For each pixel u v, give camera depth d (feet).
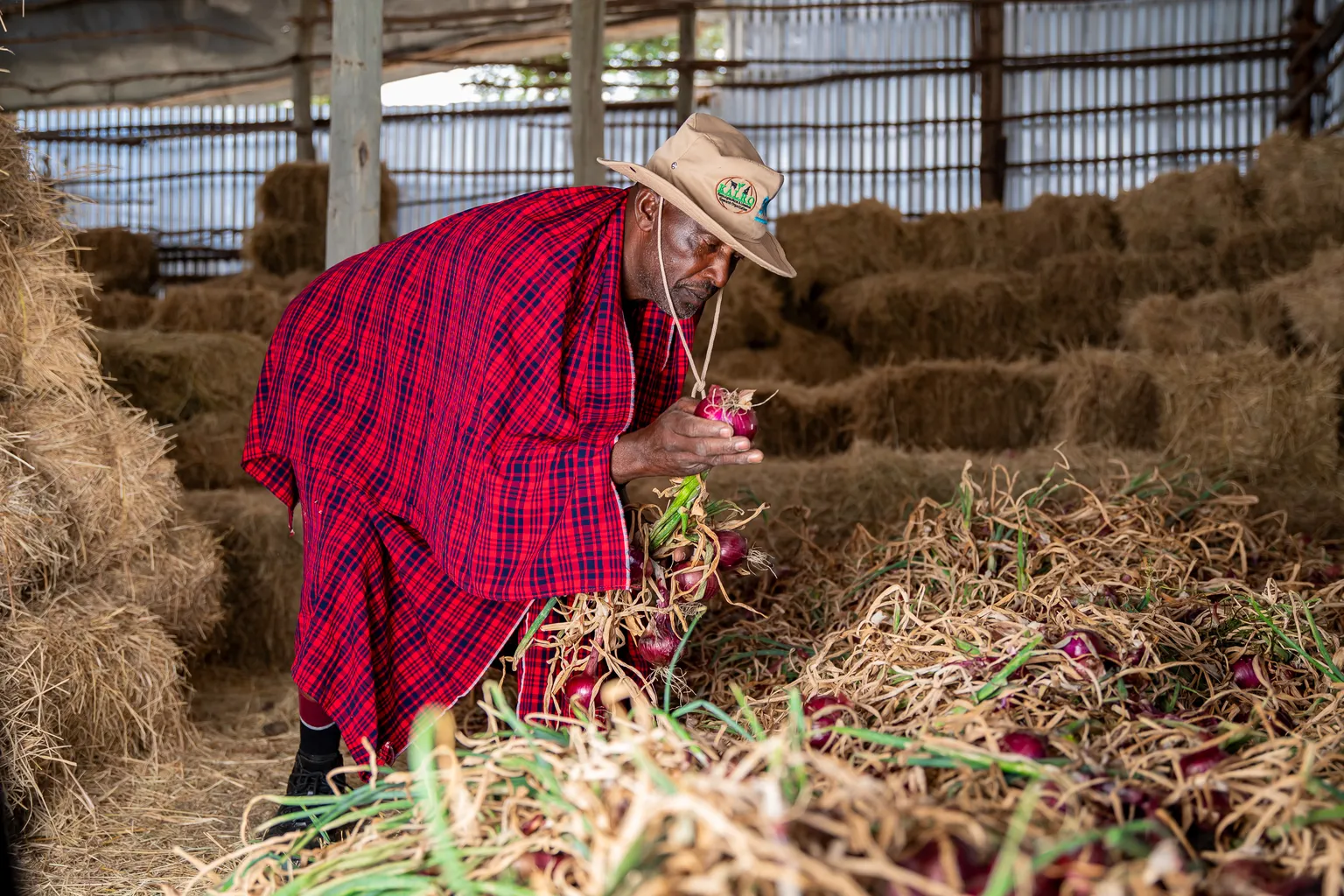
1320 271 15.28
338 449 6.42
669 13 29.32
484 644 6.28
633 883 3.07
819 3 29.84
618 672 6.03
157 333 16.80
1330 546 11.67
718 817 2.95
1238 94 27.30
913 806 3.41
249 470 6.89
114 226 32.42
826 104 30.09
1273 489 13.28
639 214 6.15
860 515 12.84
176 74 30.83
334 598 6.21
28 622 7.81
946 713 5.02
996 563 8.14
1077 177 28.71
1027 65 28.71
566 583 5.79
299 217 25.77
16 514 7.84
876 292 20.02
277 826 6.32
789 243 21.33
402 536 6.37
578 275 6.01
